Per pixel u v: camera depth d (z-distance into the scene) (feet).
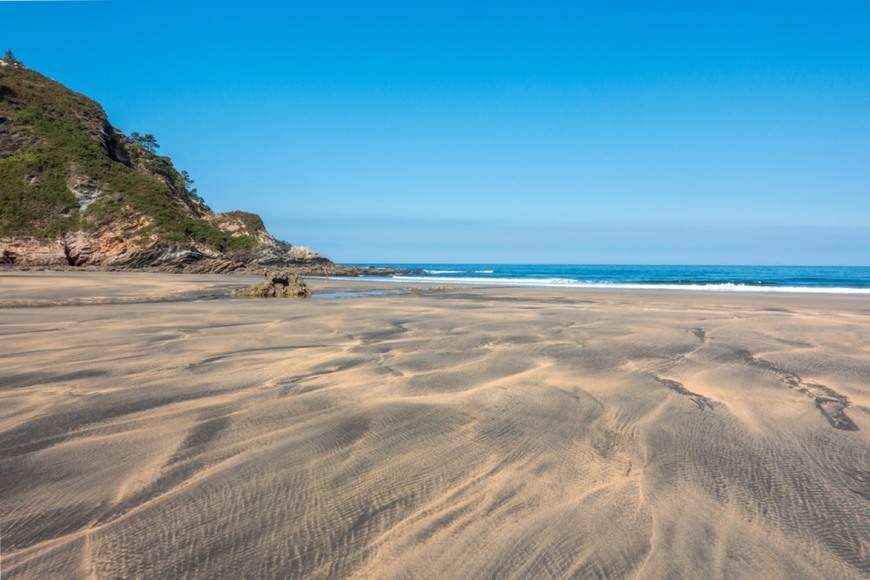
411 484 8.73
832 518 7.79
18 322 30.89
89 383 15.49
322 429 11.42
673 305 49.70
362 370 17.63
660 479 9.07
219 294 59.98
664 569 6.44
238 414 12.46
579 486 8.74
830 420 12.59
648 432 11.57
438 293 72.28
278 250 199.11
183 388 14.93
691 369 18.51
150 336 25.38
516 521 7.54
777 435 11.44
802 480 9.11
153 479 8.76
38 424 11.59
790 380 16.89
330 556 6.64
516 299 58.34
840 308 48.37
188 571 6.29
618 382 16.33
